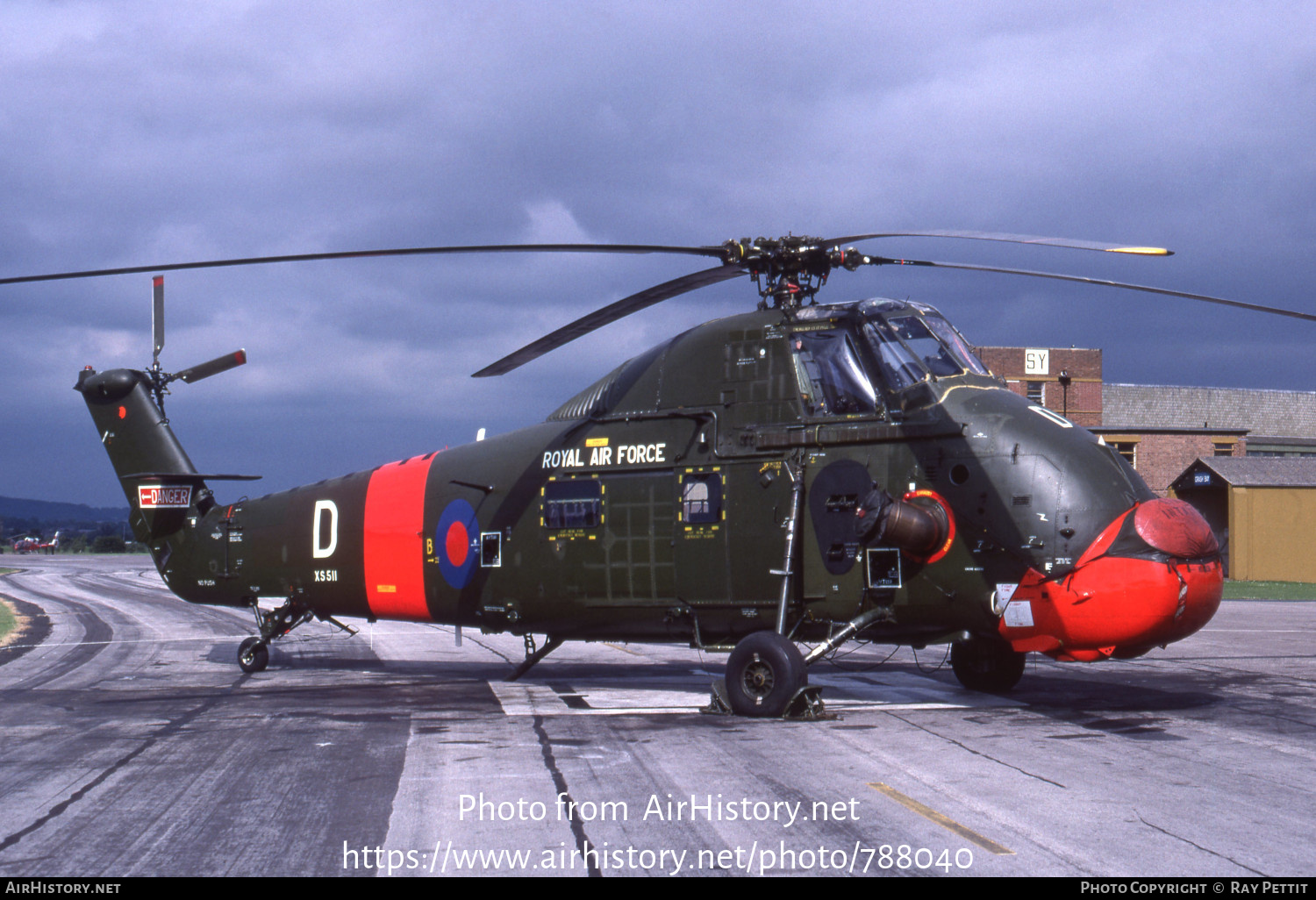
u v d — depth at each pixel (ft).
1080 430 38.88
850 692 45.39
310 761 31.01
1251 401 231.91
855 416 40.29
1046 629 37.01
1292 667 54.03
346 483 55.11
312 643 75.25
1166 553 35.86
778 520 40.73
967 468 38.34
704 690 47.67
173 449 60.29
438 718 39.47
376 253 37.19
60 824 23.91
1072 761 29.89
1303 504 151.84
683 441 43.16
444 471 51.06
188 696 46.98
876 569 39.11
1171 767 28.94
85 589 140.97
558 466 46.24
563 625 46.60
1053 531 36.94
